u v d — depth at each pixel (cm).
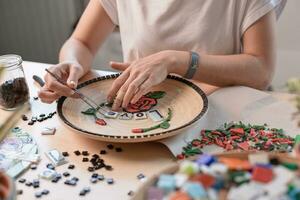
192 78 103
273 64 112
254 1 109
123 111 92
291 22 179
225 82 104
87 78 114
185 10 118
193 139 83
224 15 115
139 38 126
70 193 71
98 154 81
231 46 117
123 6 127
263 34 110
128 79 96
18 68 101
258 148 79
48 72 103
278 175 51
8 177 54
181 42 120
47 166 78
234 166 54
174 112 91
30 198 70
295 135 83
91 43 129
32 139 87
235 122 89
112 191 71
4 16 215
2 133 66
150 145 83
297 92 57
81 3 221
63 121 87
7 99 98
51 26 221
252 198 49
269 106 93
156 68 98
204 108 88
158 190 52
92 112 92
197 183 51
